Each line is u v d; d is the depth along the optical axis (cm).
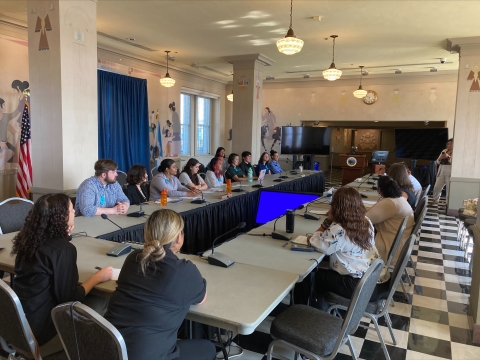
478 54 649
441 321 307
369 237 241
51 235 174
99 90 754
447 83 988
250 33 657
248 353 256
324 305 261
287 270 214
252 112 855
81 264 215
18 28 598
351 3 500
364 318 310
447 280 397
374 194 541
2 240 258
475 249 301
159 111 952
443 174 823
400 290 370
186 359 168
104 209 347
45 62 442
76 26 450
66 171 447
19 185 579
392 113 1057
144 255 151
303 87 1152
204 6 522
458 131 675
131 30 647
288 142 1115
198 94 1111
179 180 542
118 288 151
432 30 613
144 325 142
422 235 579
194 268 159
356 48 746
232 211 475
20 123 615
